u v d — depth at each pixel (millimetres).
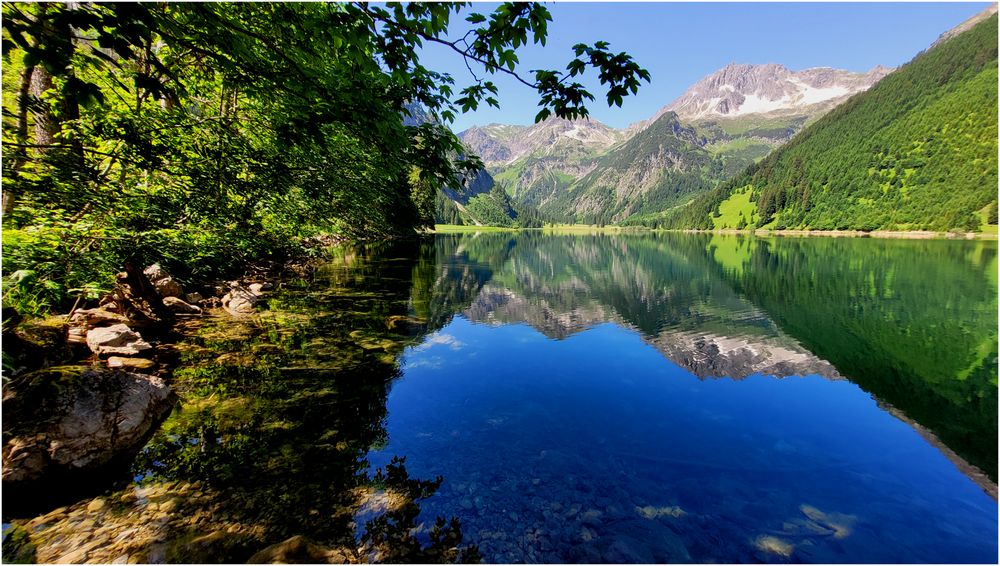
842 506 4723
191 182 10797
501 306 16875
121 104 8859
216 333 9398
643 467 5359
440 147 6309
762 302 18781
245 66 5145
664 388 8258
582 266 36844
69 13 2979
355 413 6293
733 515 4496
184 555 3451
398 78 5035
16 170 7281
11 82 6883
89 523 3707
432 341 10883
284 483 4488
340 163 14500
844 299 19234
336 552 3607
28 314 6816
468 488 4676
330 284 18219
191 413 5812
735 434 6395
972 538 4297
